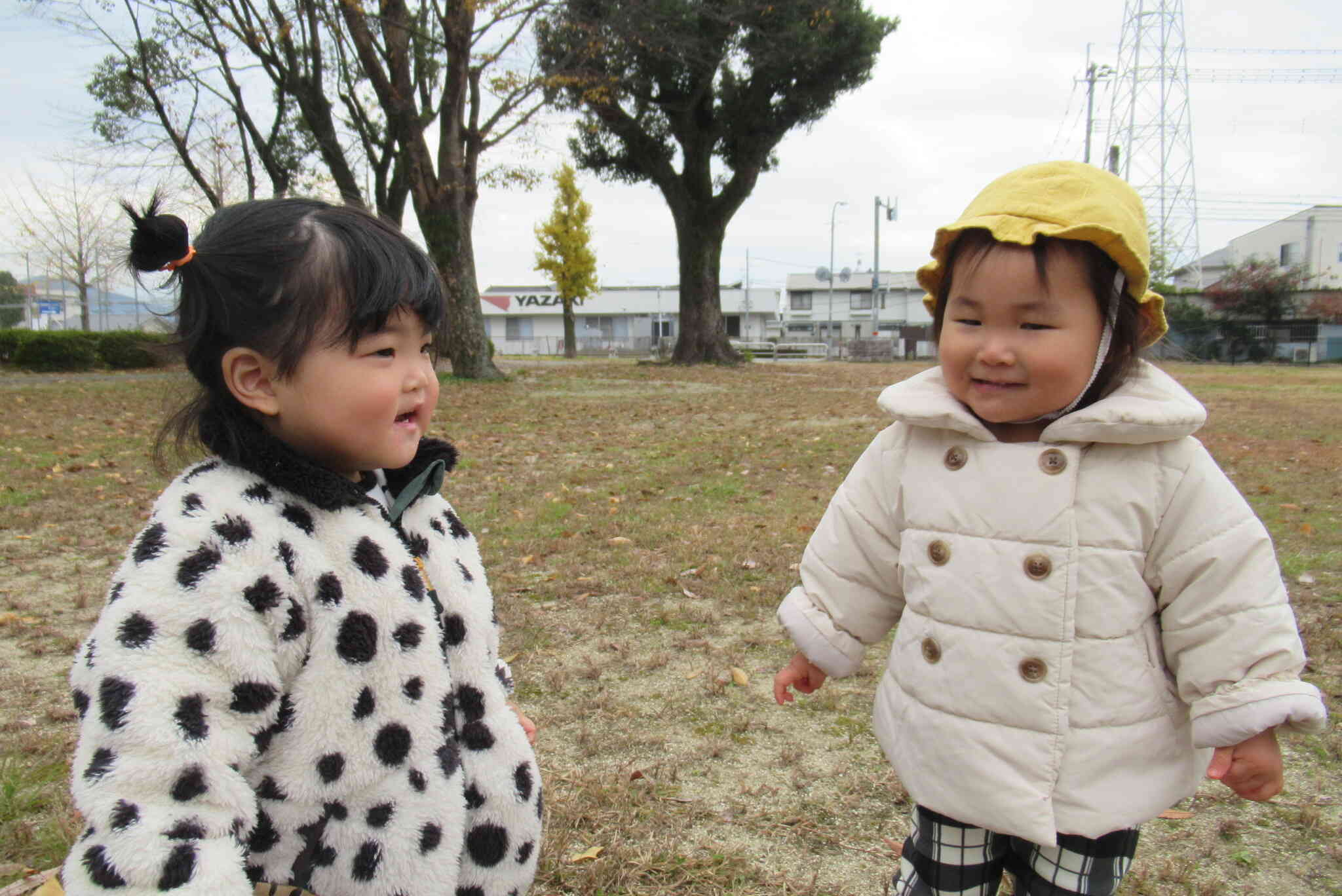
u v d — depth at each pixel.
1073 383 1.44
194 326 1.13
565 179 40.72
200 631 1.02
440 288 1.21
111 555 4.82
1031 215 1.40
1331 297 38.72
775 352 40.91
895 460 1.65
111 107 19.73
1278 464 7.78
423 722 1.18
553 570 4.58
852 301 64.06
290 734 1.10
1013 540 1.47
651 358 36.00
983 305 1.45
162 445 1.22
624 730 2.88
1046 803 1.42
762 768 2.65
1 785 2.44
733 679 3.26
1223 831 2.35
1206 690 1.41
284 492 1.14
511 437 9.86
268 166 20.12
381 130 20.09
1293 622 1.40
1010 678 1.45
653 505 6.19
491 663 1.38
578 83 17.42
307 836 1.11
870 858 2.23
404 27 15.43
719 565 4.61
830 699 3.10
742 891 2.09
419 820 1.15
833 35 21.83
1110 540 1.44
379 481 1.34
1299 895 2.11
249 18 17.31
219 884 0.94
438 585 1.31
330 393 1.13
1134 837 1.52
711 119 24.27
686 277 25.94
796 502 6.23
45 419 10.84
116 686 0.99
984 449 1.52
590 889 2.07
